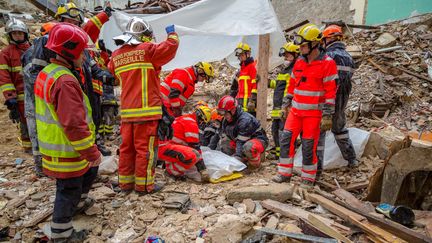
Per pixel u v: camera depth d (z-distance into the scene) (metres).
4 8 10.55
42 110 2.49
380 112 6.70
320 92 3.72
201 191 3.77
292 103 3.96
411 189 3.35
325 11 11.31
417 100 6.88
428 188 3.35
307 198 3.57
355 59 8.35
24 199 3.53
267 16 4.46
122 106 3.46
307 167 3.87
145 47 3.34
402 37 8.84
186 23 4.79
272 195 3.48
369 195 3.63
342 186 4.11
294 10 12.66
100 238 2.92
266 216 3.21
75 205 2.78
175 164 4.07
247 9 4.52
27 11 10.95
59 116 2.35
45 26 3.85
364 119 6.48
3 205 3.44
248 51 5.83
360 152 4.92
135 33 3.43
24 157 4.83
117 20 4.91
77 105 2.37
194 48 6.43
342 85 4.22
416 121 6.32
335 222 2.95
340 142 4.50
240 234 2.79
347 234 2.79
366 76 7.54
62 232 2.73
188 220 3.12
